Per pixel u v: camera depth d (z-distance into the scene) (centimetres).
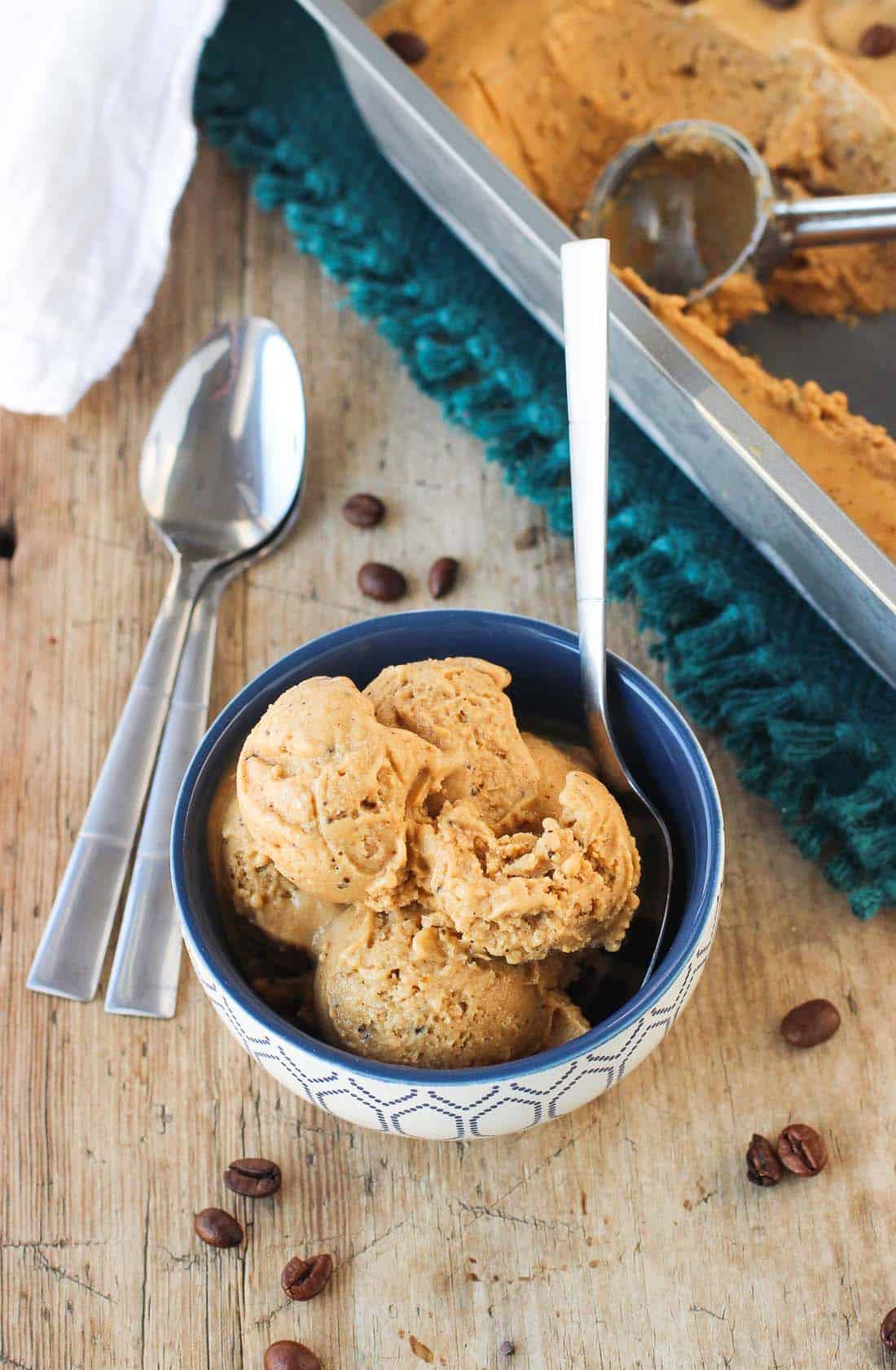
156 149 55
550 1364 43
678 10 57
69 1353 44
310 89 59
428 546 53
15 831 50
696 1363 43
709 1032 46
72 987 47
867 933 48
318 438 55
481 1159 45
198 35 54
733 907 48
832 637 50
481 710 43
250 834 42
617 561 52
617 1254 44
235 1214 45
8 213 54
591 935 42
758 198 53
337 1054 40
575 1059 40
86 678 52
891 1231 44
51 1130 46
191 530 53
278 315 57
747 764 49
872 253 54
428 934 42
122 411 56
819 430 51
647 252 55
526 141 57
